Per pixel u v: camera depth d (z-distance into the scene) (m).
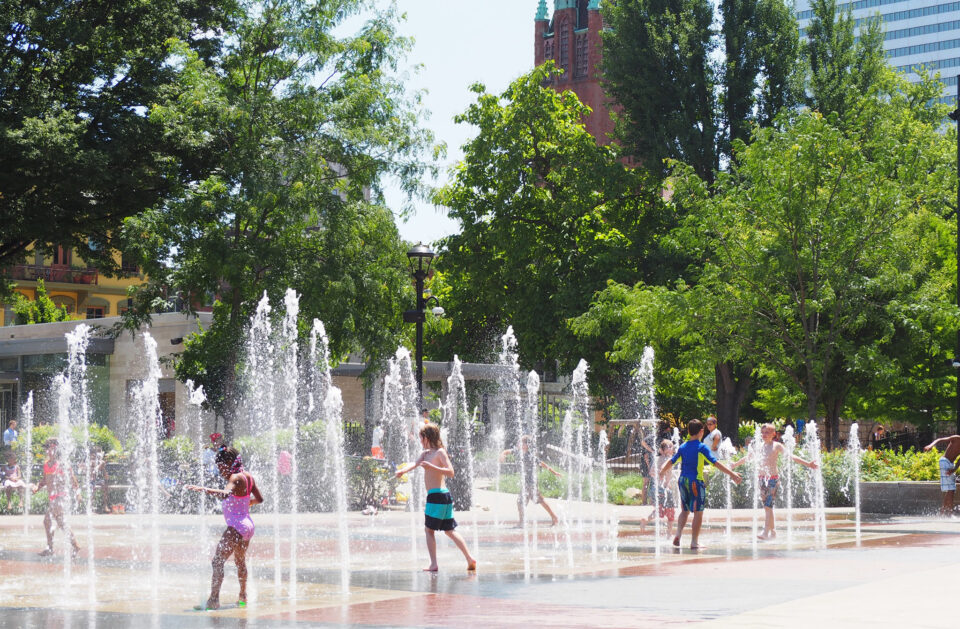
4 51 32.00
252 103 30.55
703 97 42.06
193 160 33.19
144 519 22.27
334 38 31.52
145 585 11.59
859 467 25.47
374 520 21.70
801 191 28.64
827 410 34.53
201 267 29.92
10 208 31.75
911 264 29.23
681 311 30.27
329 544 16.39
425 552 15.16
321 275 30.17
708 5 42.84
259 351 31.22
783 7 42.84
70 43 31.84
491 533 18.47
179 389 39.16
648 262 41.44
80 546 16.38
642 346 33.41
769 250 28.80
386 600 10.00
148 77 34.09
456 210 45.31
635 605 9.21
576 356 42.47
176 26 33.84
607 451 42.28
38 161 29.95
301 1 31.50
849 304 28.70
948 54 177.75
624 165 43.62
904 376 33.19
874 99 35.25
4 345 45.16
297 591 10.84
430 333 34.03
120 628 8.42
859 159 28.95
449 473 12.55
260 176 29.88
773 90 42.28
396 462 33.38
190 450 26.19
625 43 42.69
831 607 8.70
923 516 22.56
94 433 27.25
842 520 21.22
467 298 47.12
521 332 44.03
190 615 9.21
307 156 30.05
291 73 31.64
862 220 28.69
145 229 29.84
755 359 31.39
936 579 10.78
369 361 33.53
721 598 9.56
